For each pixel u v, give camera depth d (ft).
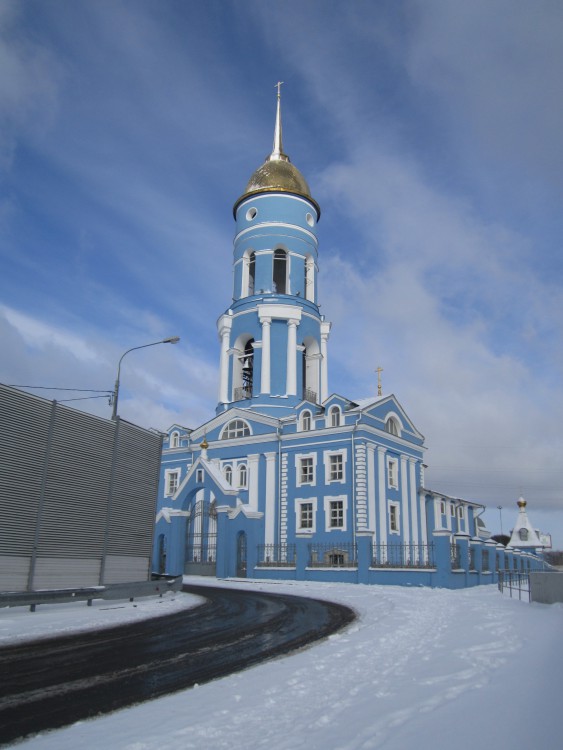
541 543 216.54
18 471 60.90
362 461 129.59
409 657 34.19
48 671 31.22
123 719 22.34
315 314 164.76
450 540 98.32
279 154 182.91
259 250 164.86
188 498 140.87
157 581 77.15
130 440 78.43
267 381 151.84
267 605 69.15
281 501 138.92
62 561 65.41
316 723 21.16
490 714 20.74
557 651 33.88
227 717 22.29
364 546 106.01
